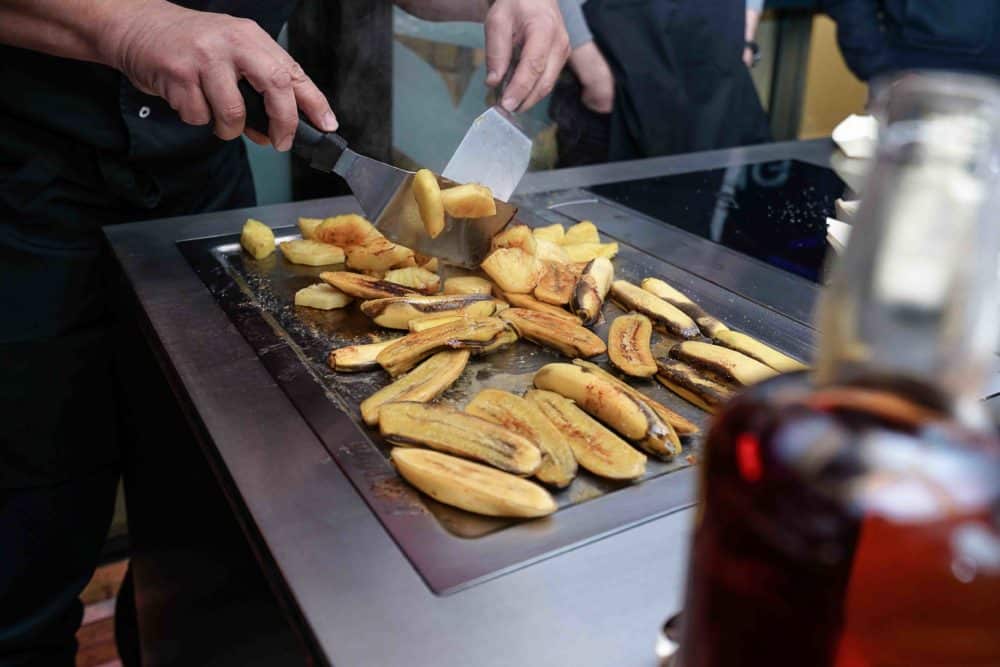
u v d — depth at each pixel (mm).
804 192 1254
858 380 275
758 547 282
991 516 260
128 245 981
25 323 1102
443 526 513
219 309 826
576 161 2055
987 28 2145
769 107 2754
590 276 841
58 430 1140
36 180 1081
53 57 1041
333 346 757
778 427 291
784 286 919
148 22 880
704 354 708
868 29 2244
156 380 856
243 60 839
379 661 422
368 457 581
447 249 890
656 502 542
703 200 1204
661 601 463
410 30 1800
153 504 965
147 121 1101
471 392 688
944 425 275
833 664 279
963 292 249
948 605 263
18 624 1187
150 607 1048
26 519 1160
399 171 855
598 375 656
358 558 489
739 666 293
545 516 523
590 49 1864
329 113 878
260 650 624
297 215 1093
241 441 602
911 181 246
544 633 441
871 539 268
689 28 1810
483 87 1928
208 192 1273
